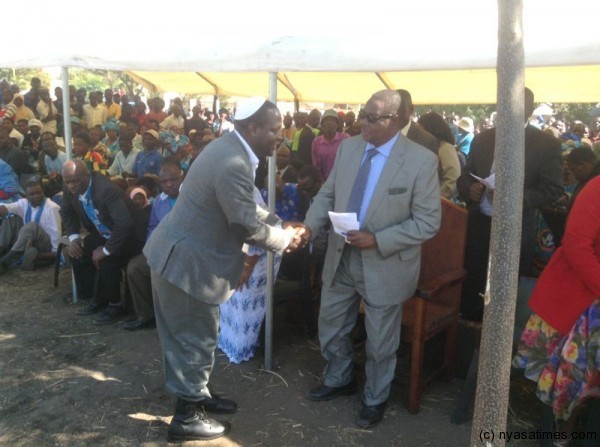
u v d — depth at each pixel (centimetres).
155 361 372
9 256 552
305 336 418
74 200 436
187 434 282
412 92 722
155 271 261
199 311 268
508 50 133
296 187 451
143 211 452
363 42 277
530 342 273
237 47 317
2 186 629
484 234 363
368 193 288
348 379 328
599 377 244
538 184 330
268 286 348
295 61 297
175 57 344
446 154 475
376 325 287
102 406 316
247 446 282
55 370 357
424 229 276
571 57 224
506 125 135
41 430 292
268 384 345
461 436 293
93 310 449
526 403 325
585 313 246
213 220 260
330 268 306
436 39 259
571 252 237
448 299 343
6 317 439
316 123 1091
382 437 292
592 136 1445
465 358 349
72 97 1265
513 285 143
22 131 957
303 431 296
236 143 258
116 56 374
